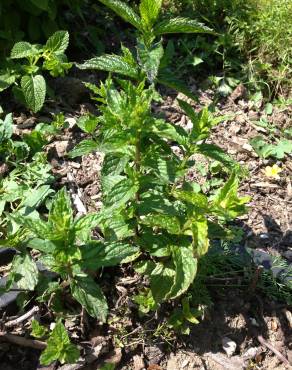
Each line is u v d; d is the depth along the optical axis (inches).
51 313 15.6
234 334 16.2
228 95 25.6
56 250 12.9
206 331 16.1
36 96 21.0
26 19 24.2
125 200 13.0
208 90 25.8
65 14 26.7
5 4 22.9
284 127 24.3
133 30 28.0
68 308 15.9
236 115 24.5
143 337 15.7
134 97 12.9
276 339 16.3
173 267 14.8
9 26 23.5
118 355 15.4
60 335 13.7
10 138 21.0
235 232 18.3
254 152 22.7
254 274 16.4
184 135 14.6
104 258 13.4
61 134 21.8
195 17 27.6
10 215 12.9
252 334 16.3
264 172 22.0
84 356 15.2
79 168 20.7
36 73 22.3
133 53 26.6
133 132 13.0
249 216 19.9
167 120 23.9
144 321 15.9
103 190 13.9
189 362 15.6
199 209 13.1
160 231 15.1
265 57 26.6
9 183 18.7
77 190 19.9
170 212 13.9
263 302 17.0
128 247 13.6
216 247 17.3
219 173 21.2
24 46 21.3
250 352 16.0
